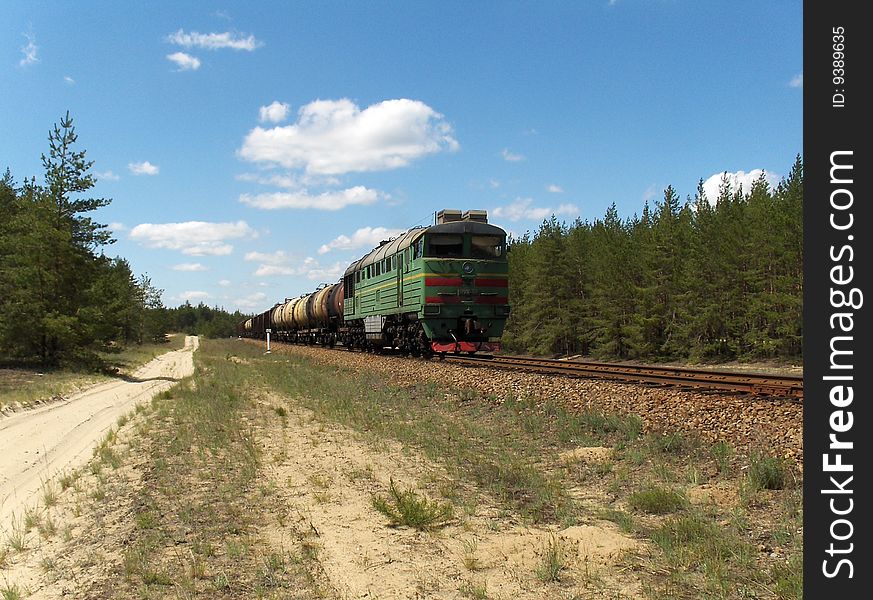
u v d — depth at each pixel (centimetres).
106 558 698
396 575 604
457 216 2441
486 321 2334
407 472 998
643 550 638
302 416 1641
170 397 2252
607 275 4216
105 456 1259
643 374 1623
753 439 955
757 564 590
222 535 743
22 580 666
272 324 7206
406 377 2102
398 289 2562
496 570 607
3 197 4247
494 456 1080
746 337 3484
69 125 3275
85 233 3403
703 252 3769
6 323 3188
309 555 664
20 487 1116
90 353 3397
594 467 953
